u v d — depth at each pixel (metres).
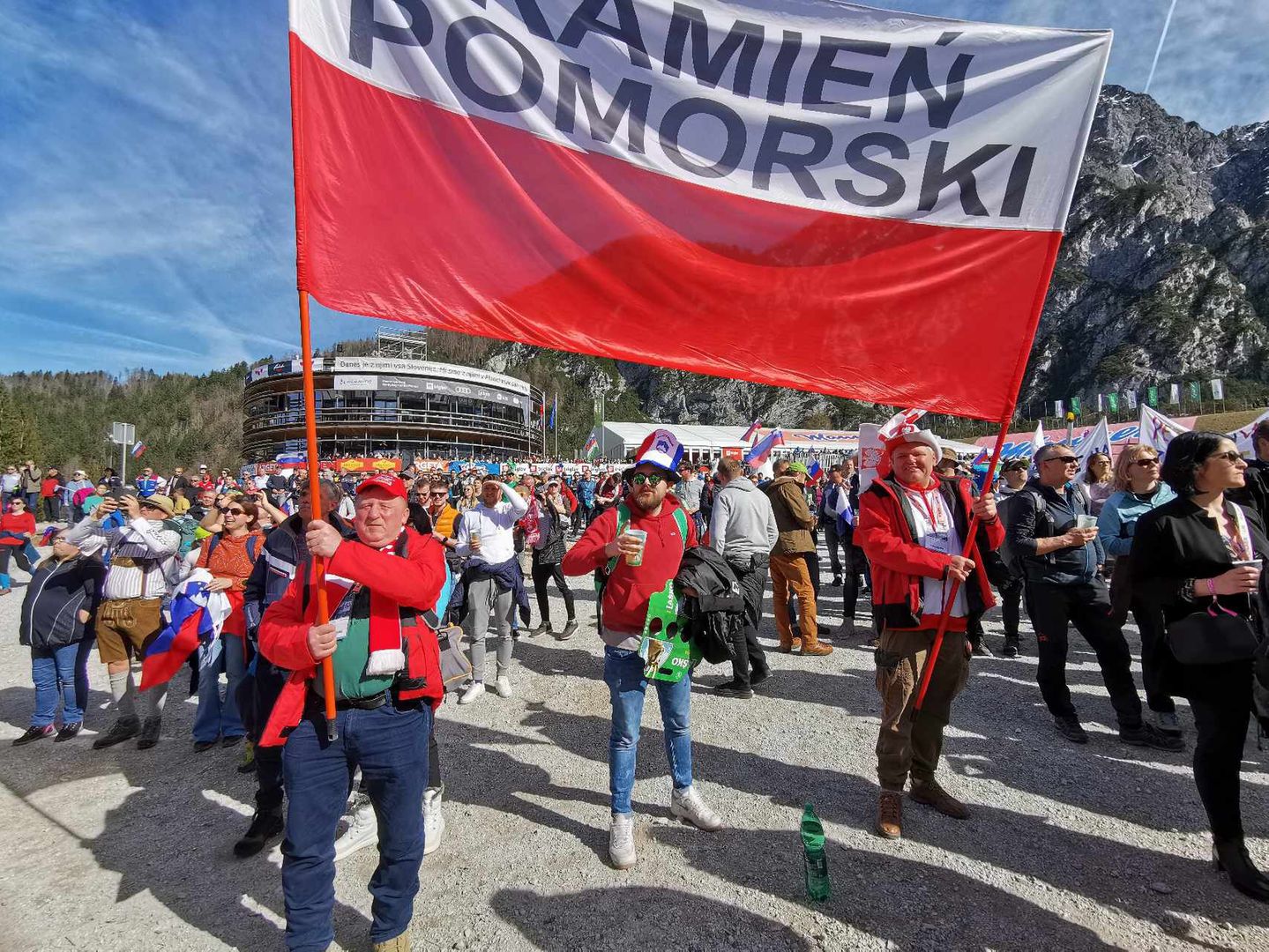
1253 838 2.77
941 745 3.09
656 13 2.54
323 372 70.31
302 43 2.13
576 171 2.49
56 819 3.12
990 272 2.70
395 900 2.00
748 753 3.77
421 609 2.06
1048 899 2.38
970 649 2.98
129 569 4.01
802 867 2.62
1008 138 2.68
